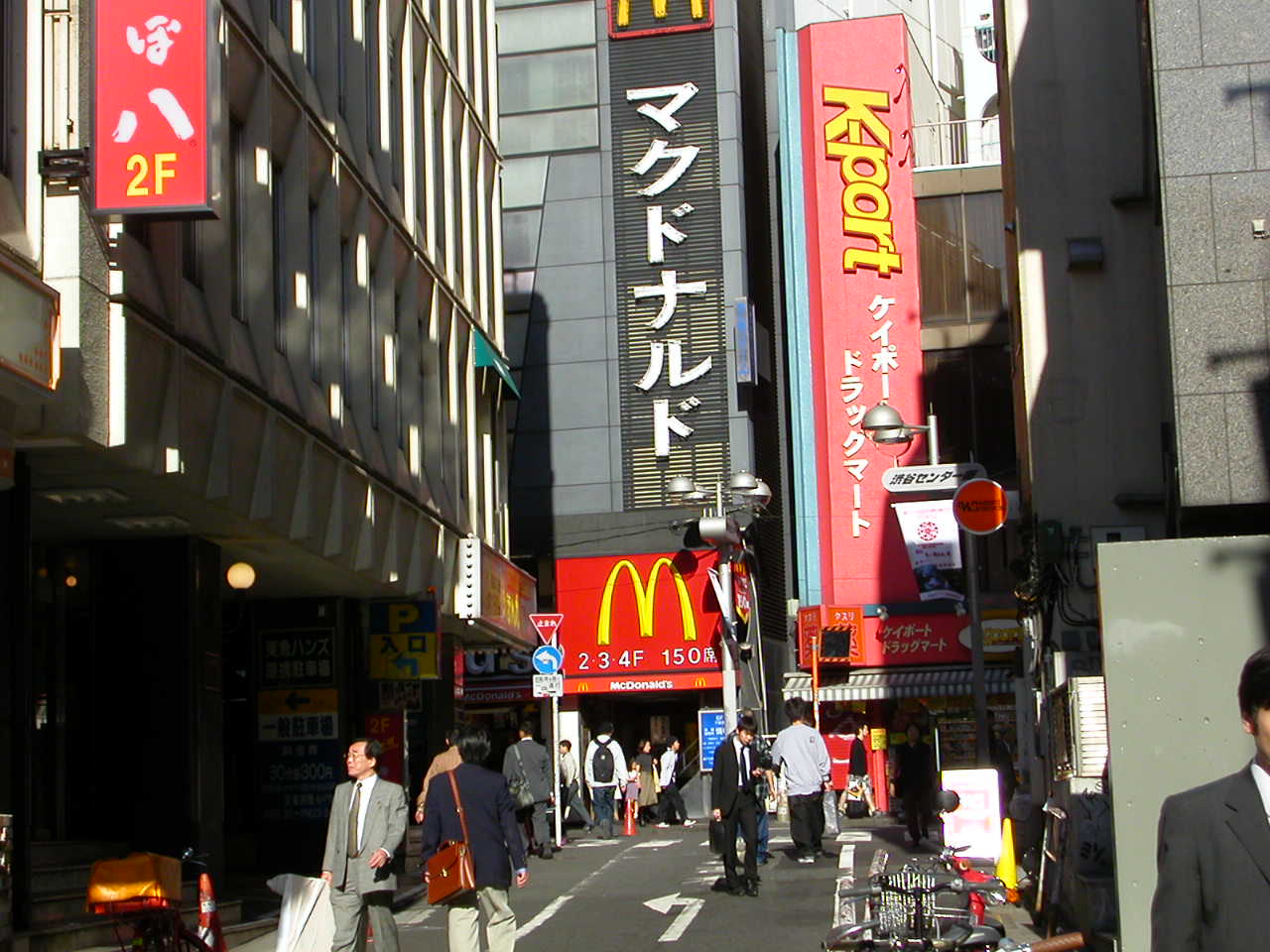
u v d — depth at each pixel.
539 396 47.03
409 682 28.20
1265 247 12.43
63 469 14.34
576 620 45.84
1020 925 14.83
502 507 33.03
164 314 14.80
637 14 47.78
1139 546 9.18
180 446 14.98
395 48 26.00
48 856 16.30
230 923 17.09
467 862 11.80
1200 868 4.61
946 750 45.44
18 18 12.82
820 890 18.64
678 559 45.62
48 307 12.18
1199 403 12.34
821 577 47.16
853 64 48.56
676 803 38.41
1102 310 20.33
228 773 23.95
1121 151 20.41
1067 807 13.13
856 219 47.84
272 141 18.80
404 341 25.44
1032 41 20.69
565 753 35.03
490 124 33.66
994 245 47.53
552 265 47.44
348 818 12.16
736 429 46.12
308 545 19.31
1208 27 12.70
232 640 24.42
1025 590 21.53
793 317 48.53
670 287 46.81
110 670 18.11
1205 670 9.05
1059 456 20.22
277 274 19.19
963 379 47.12
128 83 13.20
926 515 39.78
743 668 45.25
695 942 14.86
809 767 22.17
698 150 47.19
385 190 24.27
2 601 13.67
